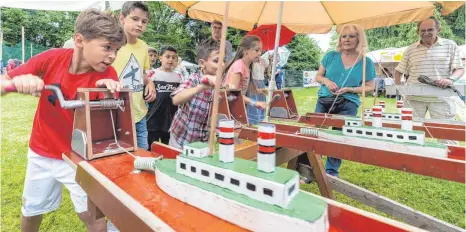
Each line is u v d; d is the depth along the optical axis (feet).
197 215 2.83
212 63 6.95
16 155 13.05
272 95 10.13
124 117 4.75
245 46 9.26
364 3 12.84
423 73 11.48
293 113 10.20
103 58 4.49
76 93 4.61
